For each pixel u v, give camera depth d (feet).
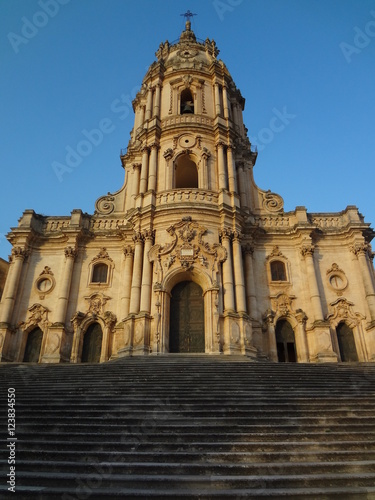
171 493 23.11
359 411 37.50
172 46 142.82
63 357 89.66
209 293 86.38
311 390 45.37
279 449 30.04
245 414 36.73
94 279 101.09
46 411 37.70
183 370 56.08
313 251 101.04
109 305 96.68
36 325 94.43
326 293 97.30
